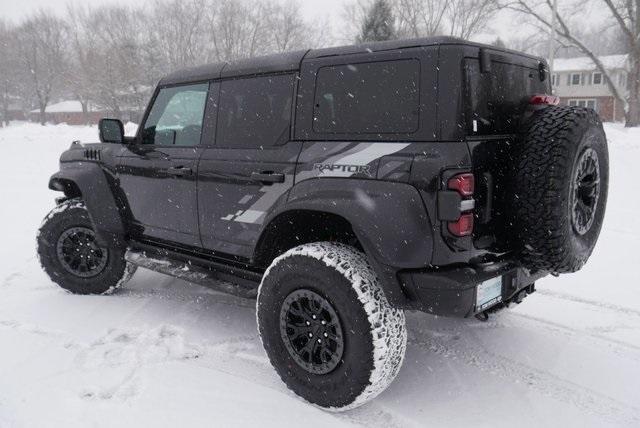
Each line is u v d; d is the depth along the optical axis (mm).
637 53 27984
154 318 4129
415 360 3525
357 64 2938
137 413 2879
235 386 3166
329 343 2883
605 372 3334
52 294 4648
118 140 4223
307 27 39375
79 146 4680
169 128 3996
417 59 2717
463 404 3021
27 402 2965
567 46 29656
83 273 4570
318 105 3092
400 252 2635
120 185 4258
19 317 4129
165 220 3971
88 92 44156
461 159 2555
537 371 3355
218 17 38656
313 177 2996
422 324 4066
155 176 3953
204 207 3658
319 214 3051
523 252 2857
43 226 4551
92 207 4281
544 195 2656
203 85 3758
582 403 3018
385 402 3045
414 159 2627
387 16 29047
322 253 2842
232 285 3623
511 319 4105
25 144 16594
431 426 2818
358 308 2703
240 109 3510
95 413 2873
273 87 3340
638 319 4059
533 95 3299
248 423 2816
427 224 2592
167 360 3463
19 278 5066
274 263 3033
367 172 2762
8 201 8664
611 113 43500
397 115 2768
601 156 3049
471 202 2584
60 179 4555
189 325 4004
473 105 2674
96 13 44500
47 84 60219
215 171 3529
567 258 2805
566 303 4379
